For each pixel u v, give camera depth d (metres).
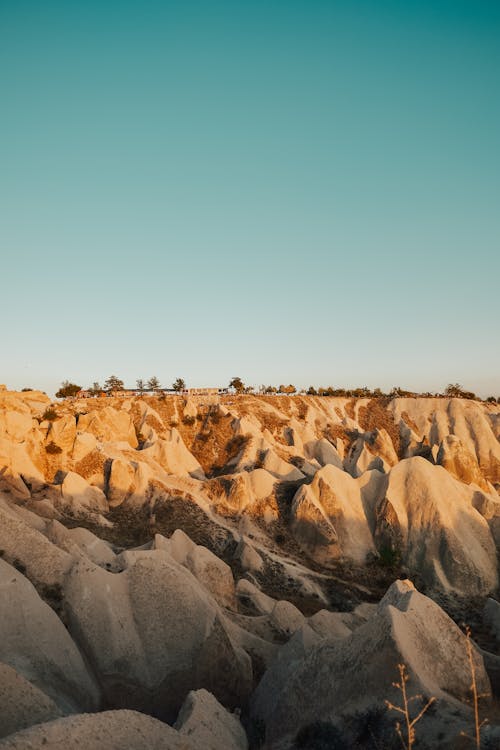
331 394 131.38
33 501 49.41
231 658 26.06
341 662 22.39
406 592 26.08
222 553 47.88
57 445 59.12
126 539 47.03
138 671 24.73
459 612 42.75
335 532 50.62
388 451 81.06
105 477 57.22
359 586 46.19
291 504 53.78
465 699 21.44
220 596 35.44
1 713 17.61
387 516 51.34
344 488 54.47
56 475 55.94
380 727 19.39
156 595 26.89
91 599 26.25
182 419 85.75
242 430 77.62
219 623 26.45
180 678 24.77
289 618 32.97
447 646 23.36
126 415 75.62
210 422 82.94
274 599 40.50
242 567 45.03
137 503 53.56
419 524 50.38
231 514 53.66
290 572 44.91
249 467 67.00
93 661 24.78
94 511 51.50
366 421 104.06
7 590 24.62
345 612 40.28
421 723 18.80
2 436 54.84
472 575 46.19
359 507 53.72
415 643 22.25
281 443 82.75
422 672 21.19
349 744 19.66
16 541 29.34
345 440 90.69
